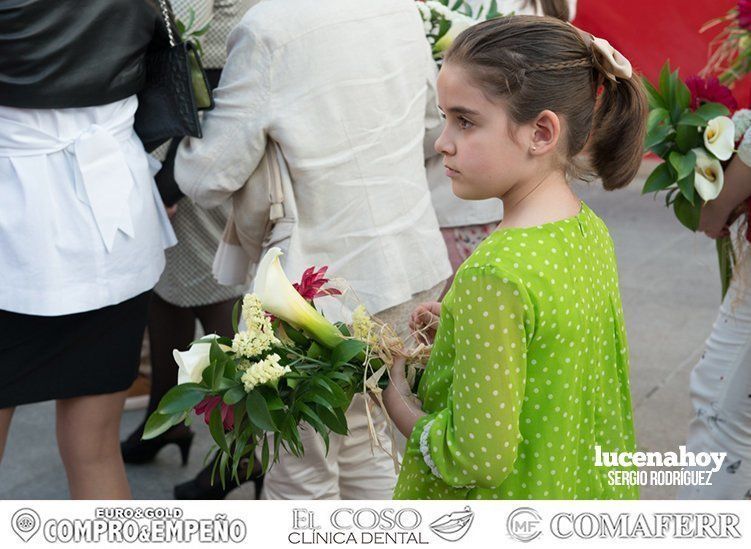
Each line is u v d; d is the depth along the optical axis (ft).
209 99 7.70
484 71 4.86
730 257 8.27
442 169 9.37
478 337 4.71
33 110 7.18
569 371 4.99
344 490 8.63
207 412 5.20
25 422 12.25
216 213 10.59
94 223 7.45
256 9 7.48
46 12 6.97
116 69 7.38
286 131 7.33
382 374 5.58
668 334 14.58
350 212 7.62
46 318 7.65
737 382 8.04
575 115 4.98
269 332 5.29
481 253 4.84
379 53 7.58
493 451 4.75
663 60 13.12
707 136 7.58
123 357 8.11
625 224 19.56
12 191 7.28
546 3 9.07
